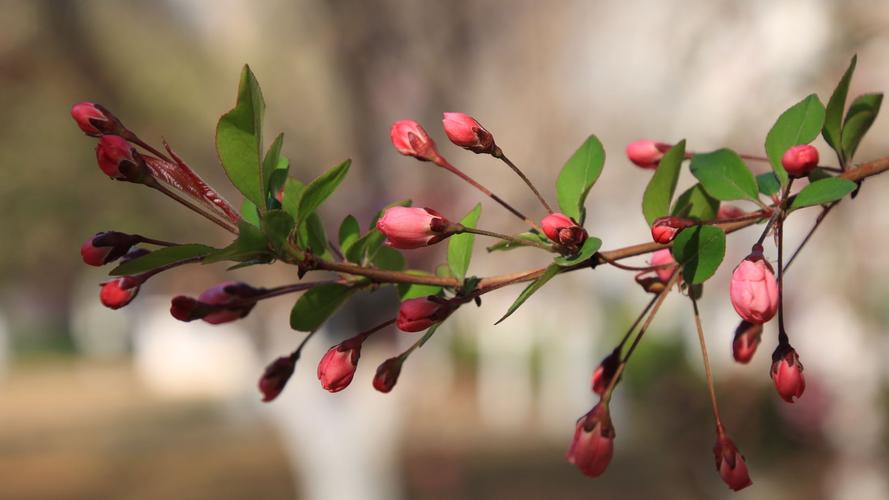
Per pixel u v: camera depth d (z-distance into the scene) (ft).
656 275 5.43
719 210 5.44
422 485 45.09
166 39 23.85
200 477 50.85
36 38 23.17
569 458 4.90
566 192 5.08
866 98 5.01
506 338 75.41
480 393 76.74
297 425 29.81
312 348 29.09
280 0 24.39
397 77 26.18
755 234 31.55
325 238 4.62
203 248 4.20
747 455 32.48
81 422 74.54
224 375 101.45
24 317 150.20
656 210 5.04
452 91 27.02
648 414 39.24
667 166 4.93
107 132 4.26
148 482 50.65
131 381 104.78
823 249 28.81
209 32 24.25
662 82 29.14
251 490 47.37
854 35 24.66
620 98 29.73
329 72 25.43
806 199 4.52
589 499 38.24
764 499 31.01
